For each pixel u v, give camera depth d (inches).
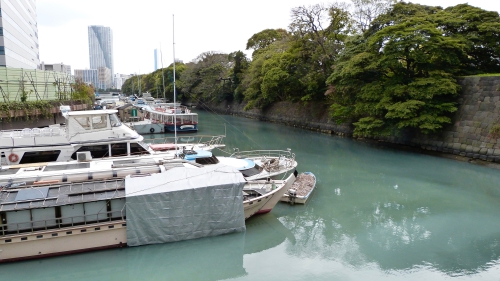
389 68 1251.2
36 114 1224.8
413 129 1259.2
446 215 652.7
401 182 860.6
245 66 2760.8
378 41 1223.5
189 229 498.9
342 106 1475.1
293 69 1942.7
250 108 2422.5
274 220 622.8
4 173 529.3
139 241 479.2
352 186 829.8
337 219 634.2
